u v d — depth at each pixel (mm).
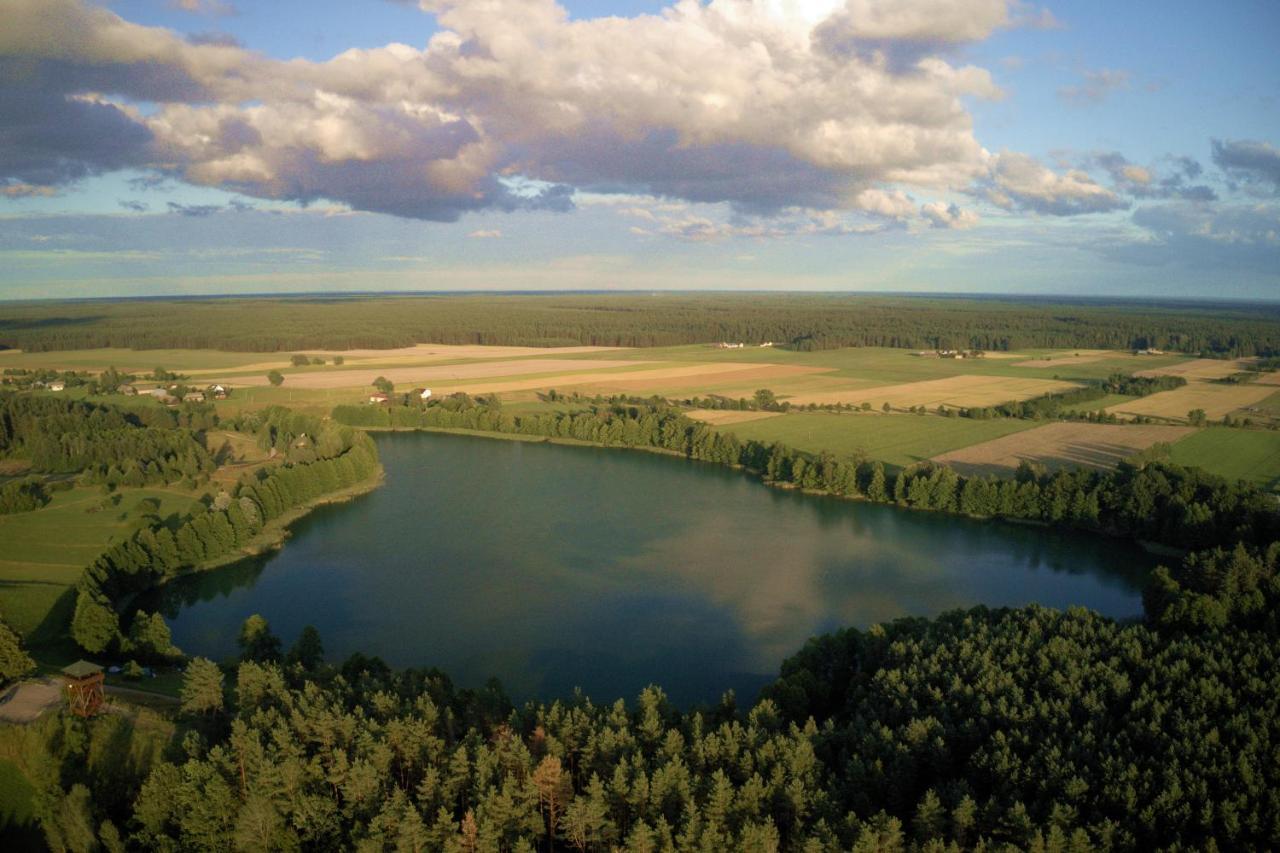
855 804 81000
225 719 95812
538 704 110500
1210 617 119250
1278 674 98000
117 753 90312
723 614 148750
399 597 156750
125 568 157625
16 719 96312
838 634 119188
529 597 156500
